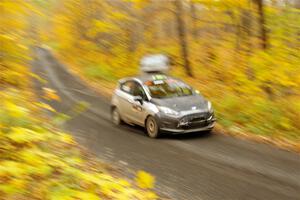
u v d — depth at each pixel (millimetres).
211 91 16594
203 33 23234
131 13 25703
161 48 24438
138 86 12867
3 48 7949
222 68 18766
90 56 32125
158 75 13398
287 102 12398
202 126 11617
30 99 7223
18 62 8461
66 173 4883
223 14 16750
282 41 13320
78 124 13562
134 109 12664
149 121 11914
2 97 5668
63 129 12258
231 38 18625
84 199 4047
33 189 4270
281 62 12523
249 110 12688
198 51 22438
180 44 20969
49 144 7023
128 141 11328
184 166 8844
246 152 9836
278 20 13734
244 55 15219
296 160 9109
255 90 13258
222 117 13000
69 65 34906
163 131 11523
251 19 15508
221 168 8625
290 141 10758
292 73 12336
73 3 28547
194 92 12664
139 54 26438
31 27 9781
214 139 11227
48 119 8125
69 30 33625
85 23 30938
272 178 7914
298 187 7406
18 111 4879
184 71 20812
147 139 11578
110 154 9906
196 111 11492
